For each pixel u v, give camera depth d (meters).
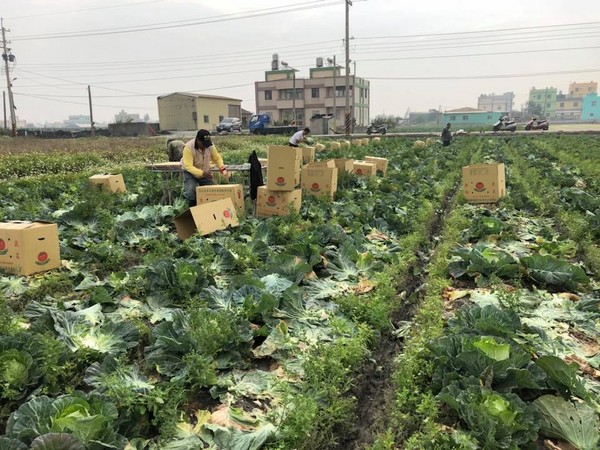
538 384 3.73
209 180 10.05
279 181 9.62
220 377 4.18
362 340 4.72
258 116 53.00
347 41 41.97
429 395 3.69
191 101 75.44
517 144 28.94
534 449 3.30
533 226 9.39
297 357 4.49
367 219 9.45
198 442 3.41
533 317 5.23
